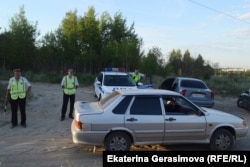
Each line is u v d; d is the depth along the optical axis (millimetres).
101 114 7652
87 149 8375
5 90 16562
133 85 15508
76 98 18875
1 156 7633
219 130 8227
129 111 7773
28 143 8852
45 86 26984
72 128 7875
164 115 7898
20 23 37531
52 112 14102
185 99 8172
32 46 38281
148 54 35906
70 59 38781
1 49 37031
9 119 12148
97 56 38781
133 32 42812
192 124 7996
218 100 21719
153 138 7852
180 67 45750
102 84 15453
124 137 7723
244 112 16641
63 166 7020
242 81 34750
